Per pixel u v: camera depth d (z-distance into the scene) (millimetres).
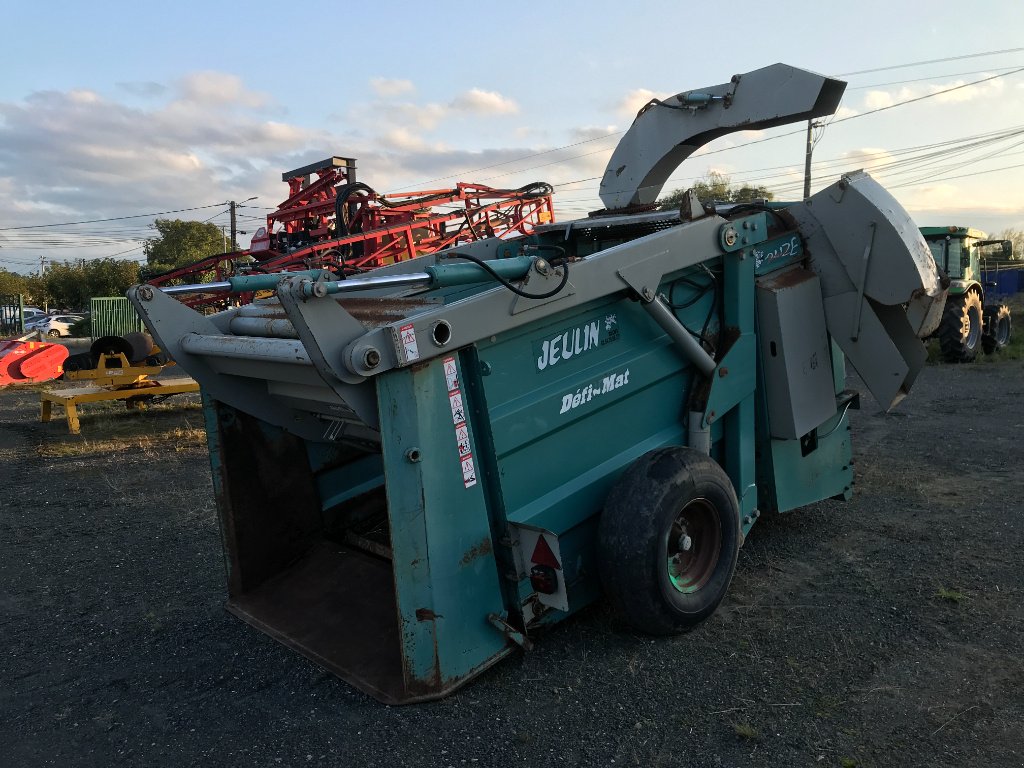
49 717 3182
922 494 5832
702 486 3584
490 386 3168
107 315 26109
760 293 4266
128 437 9586
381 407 2803
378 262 10945
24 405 12656
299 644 3555
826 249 4500
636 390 3809
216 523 5844
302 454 4254
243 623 3994
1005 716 2934
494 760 2744
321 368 2691
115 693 3355
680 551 3596
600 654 3480
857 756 2711
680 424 4117
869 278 4336
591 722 2955
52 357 15750
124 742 2975
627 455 3826
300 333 2656
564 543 3572
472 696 3141
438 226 11875
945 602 3951
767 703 3062
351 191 10086
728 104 5043
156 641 3848
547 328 3383
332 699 3191
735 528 3822
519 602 3252
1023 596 3998
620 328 3727
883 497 5789
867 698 3082
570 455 3557
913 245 4238
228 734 2988
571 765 2705
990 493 5809
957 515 5320
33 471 7867
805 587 4199
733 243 4039
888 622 3746
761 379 4402
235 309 3971
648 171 5551
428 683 3051
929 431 8062
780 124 4973
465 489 3078
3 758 2898
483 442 3154
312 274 2648
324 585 3963
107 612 4246
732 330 4168
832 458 5055
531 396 3332
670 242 3750
